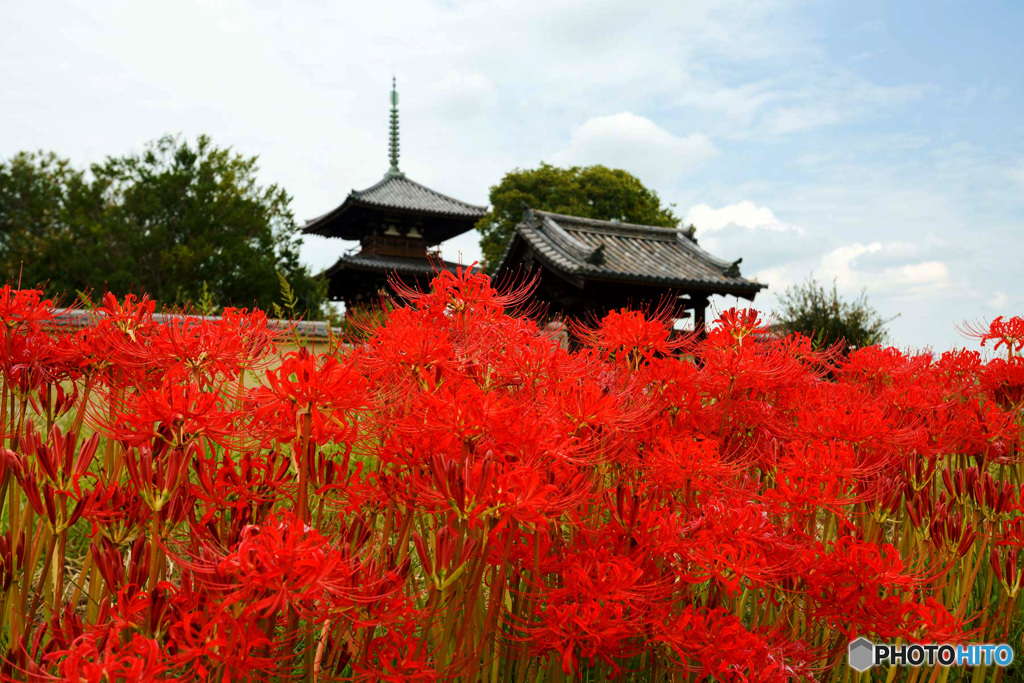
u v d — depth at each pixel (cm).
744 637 162
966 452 268
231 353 179
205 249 2491
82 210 2609
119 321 197
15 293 196
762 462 238
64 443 156
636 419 204
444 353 186
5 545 165
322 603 134
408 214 2792
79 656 121
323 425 145
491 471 144
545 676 213
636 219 3588
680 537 174
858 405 240
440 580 150
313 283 2495
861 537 232
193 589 134
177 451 146
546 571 186
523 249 1844
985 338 296
